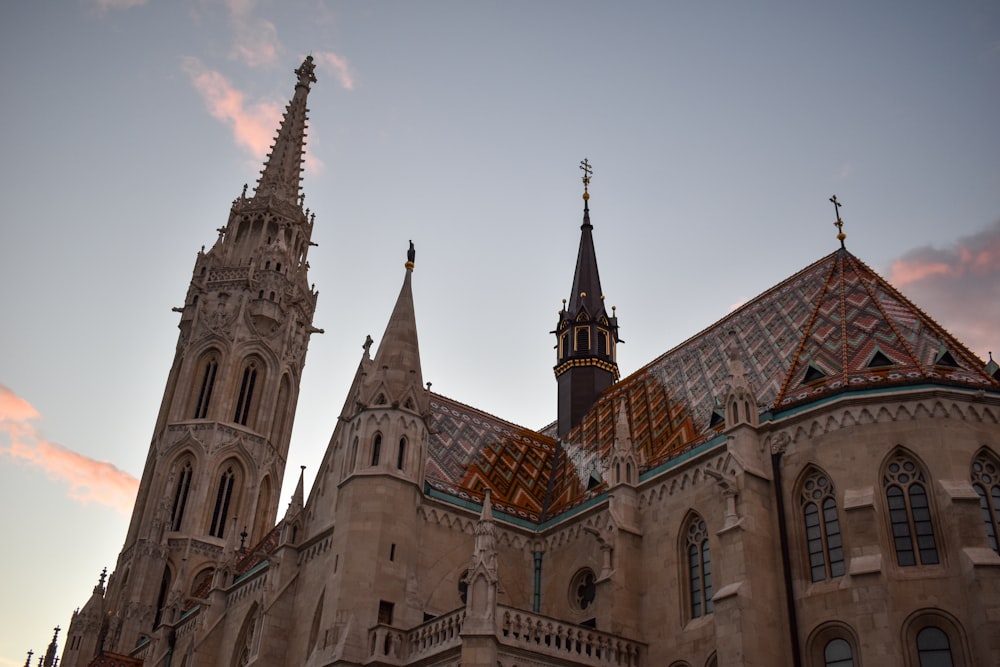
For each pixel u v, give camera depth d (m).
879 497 40.19
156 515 92.75
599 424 64.62
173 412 100.56
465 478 58.53
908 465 40.66
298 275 116.56
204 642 64.38
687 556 46.81
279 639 53.88
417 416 54.41
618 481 50.66
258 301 109.31
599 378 73.50
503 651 40.66
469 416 66.44
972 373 43.06
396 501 51.09
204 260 111.94
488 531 42.97
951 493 38.47
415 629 45.56
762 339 54.12
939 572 37.75
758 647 39.00
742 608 39.28
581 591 52.53
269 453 102.69
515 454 64.62
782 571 41.16
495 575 41.62
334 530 51.34
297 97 133.00
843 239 56.97
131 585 89.75
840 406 42.47
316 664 46.19
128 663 73.81
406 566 49.84
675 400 57.34
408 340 57.47
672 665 44.53
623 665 44.72
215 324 105.81
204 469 96.50
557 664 42.09
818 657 38.94
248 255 114.19
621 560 47.91
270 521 101.81
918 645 37.09
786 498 42.69
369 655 45.78
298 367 111.50
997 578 36.00
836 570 40.06
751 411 45.28
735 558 40.88
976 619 35.78
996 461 40.66
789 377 47.28
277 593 55.00
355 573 48.28
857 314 49.09
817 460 42.34
